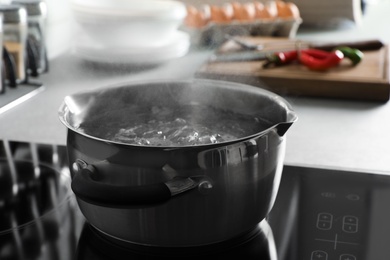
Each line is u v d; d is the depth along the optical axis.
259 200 0.54
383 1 2.16
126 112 0.66
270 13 1.45
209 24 1.39
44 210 0.66
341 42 1.27
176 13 1.21
